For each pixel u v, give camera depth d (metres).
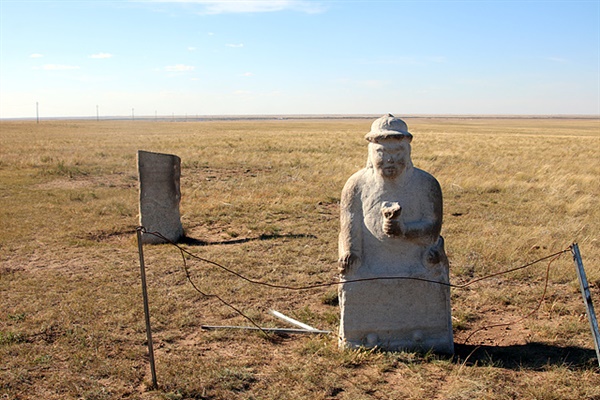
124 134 60.25
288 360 6.14
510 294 8.36
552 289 8.55
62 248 11.17
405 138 5.94
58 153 32.50
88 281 8.93
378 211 6.16
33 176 22.34
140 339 6.70
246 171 24.27
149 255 10.68
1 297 8.15
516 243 11.00
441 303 6.27
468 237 11.80
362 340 6.32
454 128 89.50
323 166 25.17
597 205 15.64
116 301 7.96
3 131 66.00
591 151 33.34
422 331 6.30
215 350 6.47
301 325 7.20
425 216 6.15
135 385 5.56
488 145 38.66
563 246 10.88
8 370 5.82
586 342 6.56
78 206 15.90
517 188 18.81
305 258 10.35
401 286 6.21
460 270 9.42
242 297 8.30
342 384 5.55
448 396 5.26
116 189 19.75
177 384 5.54
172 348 6.49
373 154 6.07
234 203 16.11
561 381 5.52
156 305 7.85
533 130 82.94
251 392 5.41
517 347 6.50
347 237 6.26
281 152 33.00
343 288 6.27
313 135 53.50
